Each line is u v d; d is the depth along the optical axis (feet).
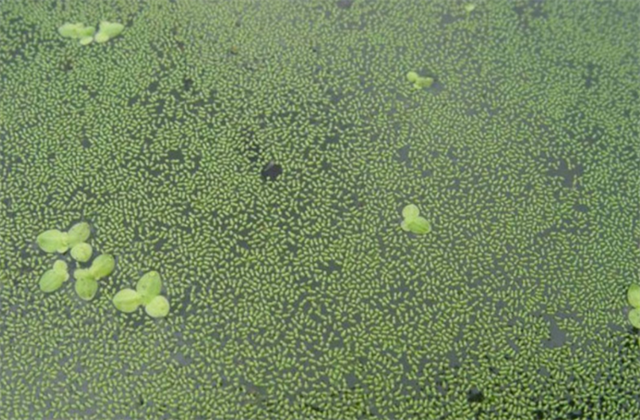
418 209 0.37
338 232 0.37
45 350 0.34
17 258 0.36
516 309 0.35
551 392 0.34
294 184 0.38
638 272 0.36
